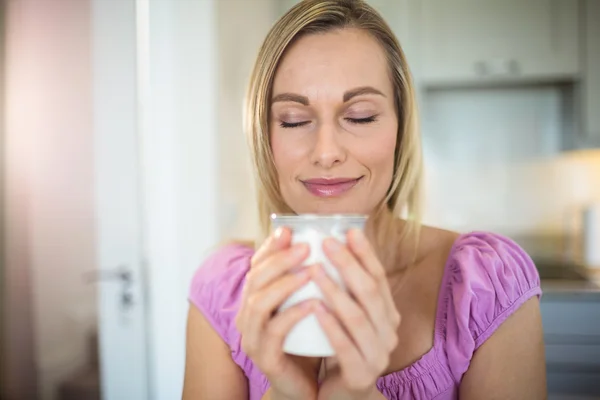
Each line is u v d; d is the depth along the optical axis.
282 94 0.72
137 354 1.63
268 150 0.77
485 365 0.70
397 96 0.78
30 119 1.67
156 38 1.71
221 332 0.82
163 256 1.72
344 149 0.71
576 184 2.37
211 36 1.71
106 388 1.64
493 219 2.46
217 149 1.73
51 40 1.66
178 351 1.71
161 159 1.72
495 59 2.20
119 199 1.63
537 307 0.74
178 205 1.73
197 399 0.80
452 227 2.50
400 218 0.84
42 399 1.70
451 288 0.76
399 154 0.81
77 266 1.67
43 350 1.70
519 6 2.18
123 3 1.61
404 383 0.71
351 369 0.48
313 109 0.71
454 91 2.47
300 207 0.75
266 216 0.87
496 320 0.71
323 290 0.47
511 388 0.69
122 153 1.63
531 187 2.42
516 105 2.42
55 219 1.68
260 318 0.48
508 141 2.44
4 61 1.67
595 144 2.15
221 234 1.77
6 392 1.71
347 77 0.70
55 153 1.67
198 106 1.72
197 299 0.87
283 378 0.52
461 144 2.48
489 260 0.74
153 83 1.71
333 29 0.71
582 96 2.15
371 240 0.82
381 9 2.26
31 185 1.68
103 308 1.64
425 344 0.74
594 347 1.72
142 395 1.63
